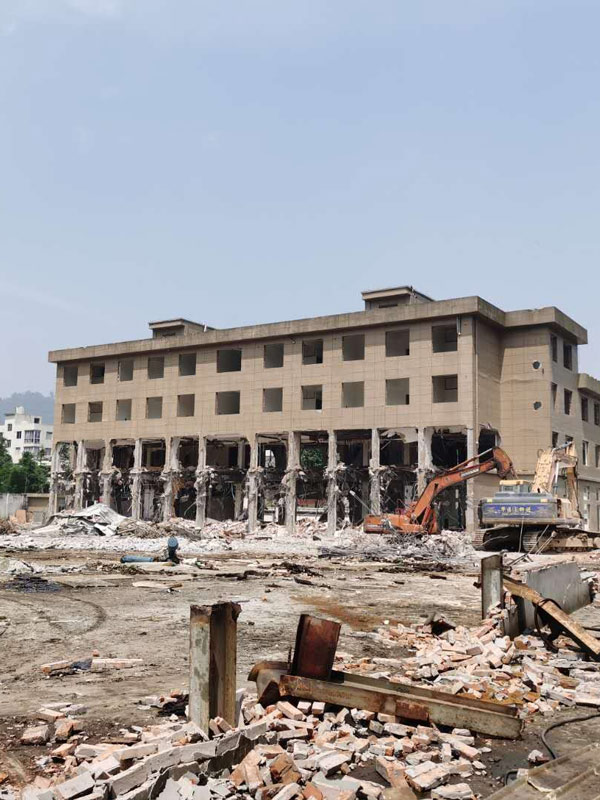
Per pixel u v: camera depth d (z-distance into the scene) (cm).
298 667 836
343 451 6781
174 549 3141
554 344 5822
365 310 5781
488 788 675
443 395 5712
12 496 8244
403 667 1139
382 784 664
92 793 562
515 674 1095
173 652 1262
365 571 3108
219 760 646
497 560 1455
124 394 7106
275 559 3741
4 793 605
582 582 1916
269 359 6412
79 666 1139
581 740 812
